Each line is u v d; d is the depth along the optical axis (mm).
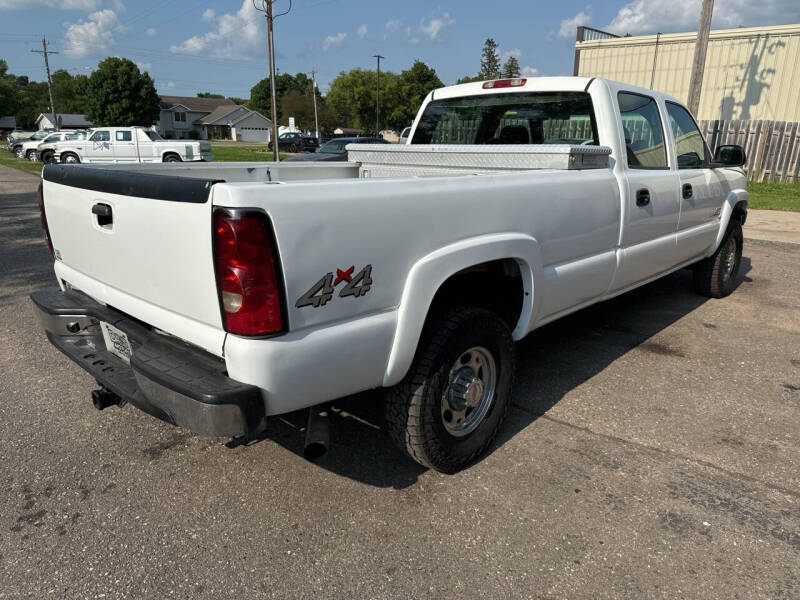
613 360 4305
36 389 3732
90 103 75188
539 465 2947
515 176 2867
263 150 53156
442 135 4840
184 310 2199
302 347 2062
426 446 2639
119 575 2211
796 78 16984
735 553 2350
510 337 2953
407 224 2324
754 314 5426
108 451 3049
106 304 2717
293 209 1966
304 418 3395
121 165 3201
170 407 2092
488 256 2668
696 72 13641
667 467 2939
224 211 1887
